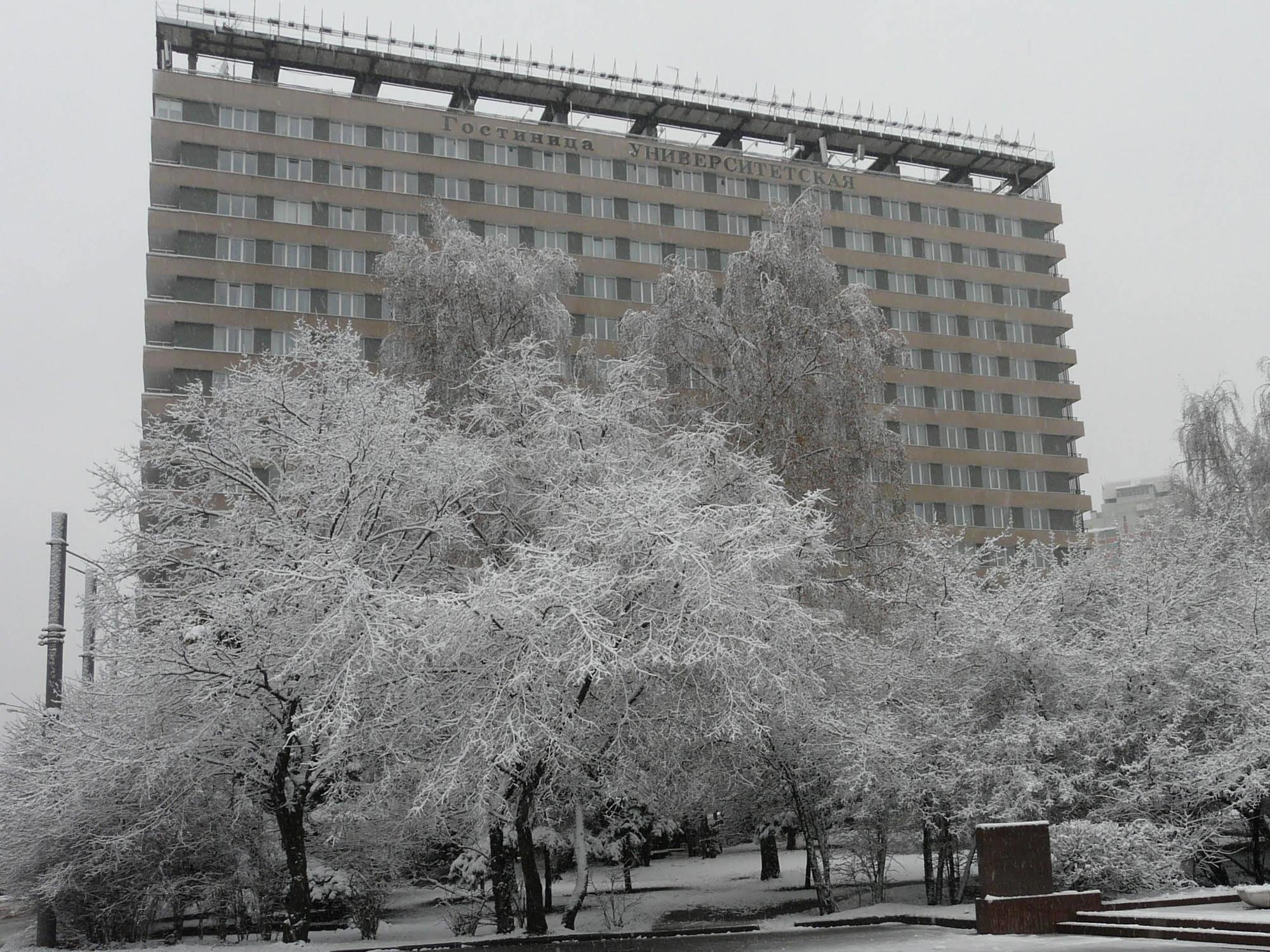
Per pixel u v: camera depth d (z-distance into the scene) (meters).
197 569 17.23
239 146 59.41
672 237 67.88
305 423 18.08
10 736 18.84
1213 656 17.22
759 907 19.86
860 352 25.59
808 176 73.44
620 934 16.52
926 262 76.62
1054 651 17.14
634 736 16.89
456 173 63.50
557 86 68.62
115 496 17.52
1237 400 35.41
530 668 14.59
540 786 17.17
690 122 73.62
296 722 16.14
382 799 16.58
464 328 25.31
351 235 59.97
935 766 16.94
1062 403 78.25
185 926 21.23
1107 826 14.80
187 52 62.69
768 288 25.45
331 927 19.89
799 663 17.14
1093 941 11.98
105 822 17.73
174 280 56.88
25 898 19.00
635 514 15.20
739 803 20.36
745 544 15.81
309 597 15.33
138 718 16.92
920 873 22.61
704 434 19.42
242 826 18.67
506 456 18.80
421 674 15.29
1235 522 29.89
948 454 74.50
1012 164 82.19
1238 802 15.41
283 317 57.81
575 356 28.53
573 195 66.06
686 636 15.24
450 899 19.36
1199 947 10.98
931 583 19.42
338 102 61.94
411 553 17.94
